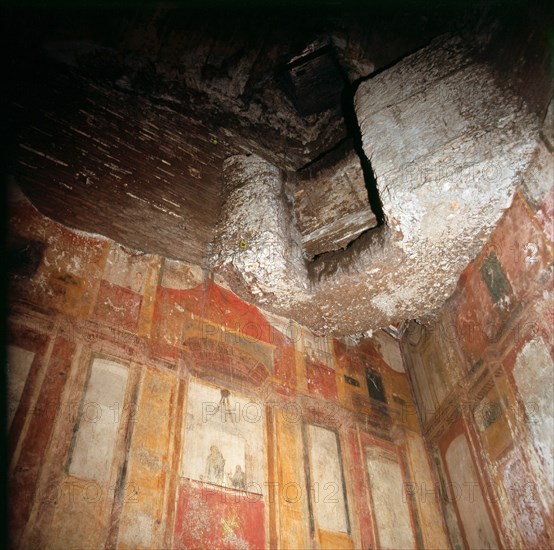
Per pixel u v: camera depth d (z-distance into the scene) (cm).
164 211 607
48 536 351
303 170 745
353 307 606
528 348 484
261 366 567
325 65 778
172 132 686
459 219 518
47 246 491
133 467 415
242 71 775
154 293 538
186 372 502
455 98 555
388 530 528
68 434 399
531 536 455
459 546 546
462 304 589
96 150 591
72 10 625
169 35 699
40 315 445
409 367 709
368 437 595
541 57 487
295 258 604
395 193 518
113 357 463
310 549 466
